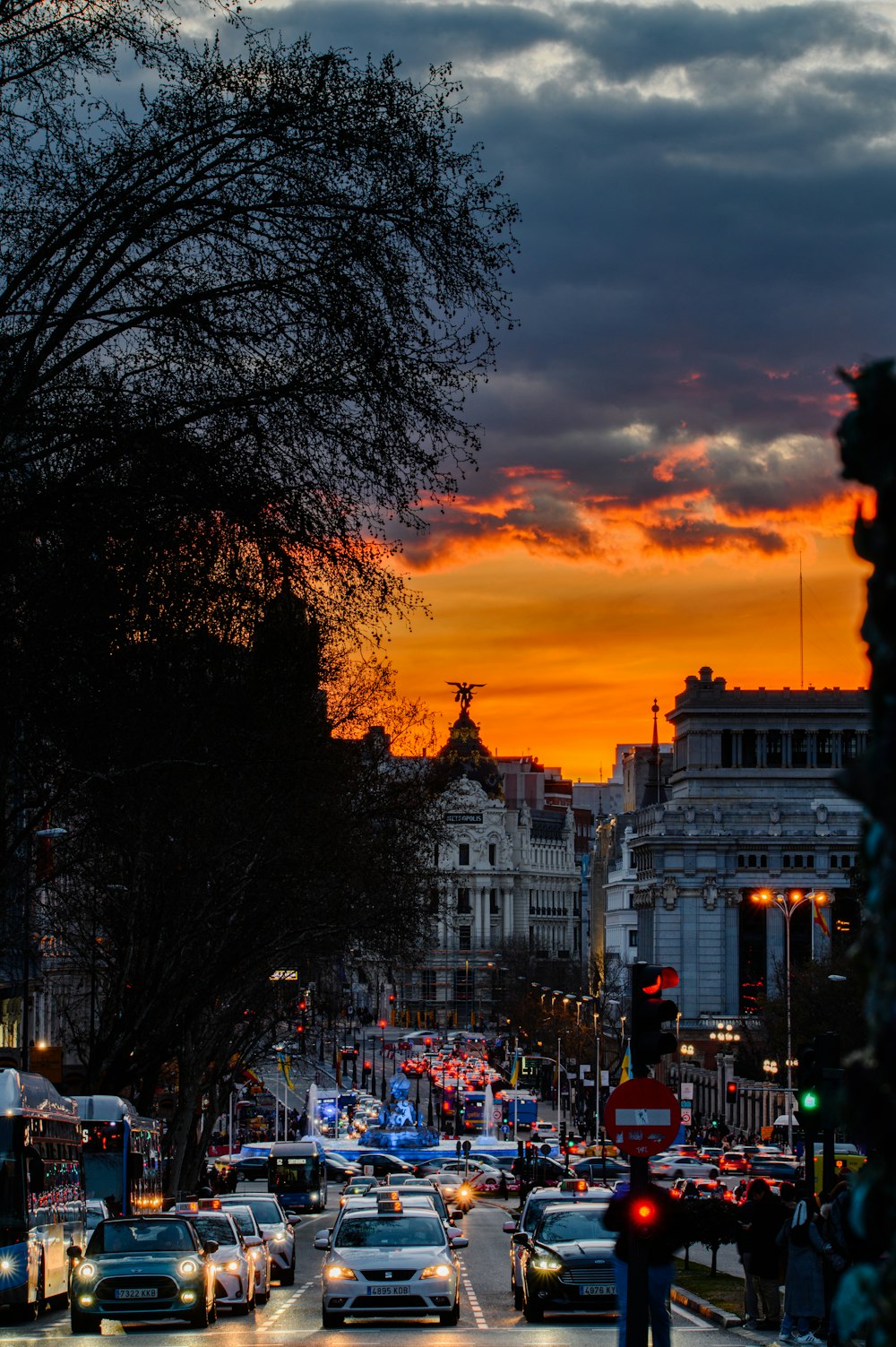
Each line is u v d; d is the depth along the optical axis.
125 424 45.75
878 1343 8.73
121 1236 65.12
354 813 119.50
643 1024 40.94
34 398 46.97
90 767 59.25
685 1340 56.50
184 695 56.84
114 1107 96.88
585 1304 67.62
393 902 122.25
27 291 47.41
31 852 86.62
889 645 8.98
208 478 45.88
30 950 112.81
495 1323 69.50
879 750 8.88
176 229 46.75
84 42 46.34
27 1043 115.81
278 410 46.44
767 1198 62.00
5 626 49.53
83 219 46.62
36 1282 69.25
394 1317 65.75
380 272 45.88
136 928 106.50
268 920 112.94
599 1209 72.12
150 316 46.12
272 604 50.72
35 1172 69.06
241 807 95.31
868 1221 9.02
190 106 46.69
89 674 52.38
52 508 46.31
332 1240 68.75
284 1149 179.50
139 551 47.47
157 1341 56.47
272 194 46.09
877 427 9.11
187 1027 114.56
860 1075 8.78
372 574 48.28
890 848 8.88
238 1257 72.38
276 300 46.50
